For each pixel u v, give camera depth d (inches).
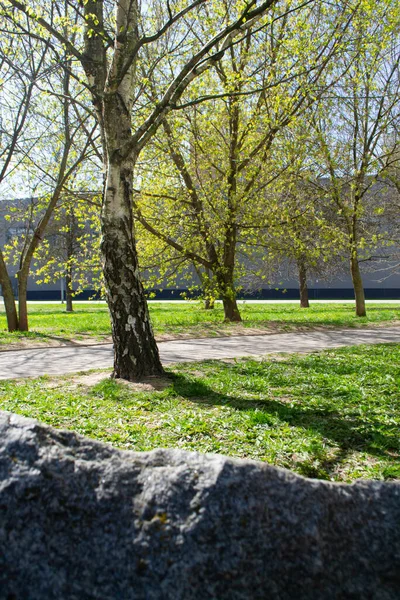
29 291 2549.2
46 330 796.0
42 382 393.4
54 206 768.9
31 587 87.8
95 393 346.3
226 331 768.9
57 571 88.4
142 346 389.7
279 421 264.2
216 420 265.9
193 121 778.8
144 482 94.9
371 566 92.9
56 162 804.0
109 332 772.6
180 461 97.9
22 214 826.8
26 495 92.1
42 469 94.0
